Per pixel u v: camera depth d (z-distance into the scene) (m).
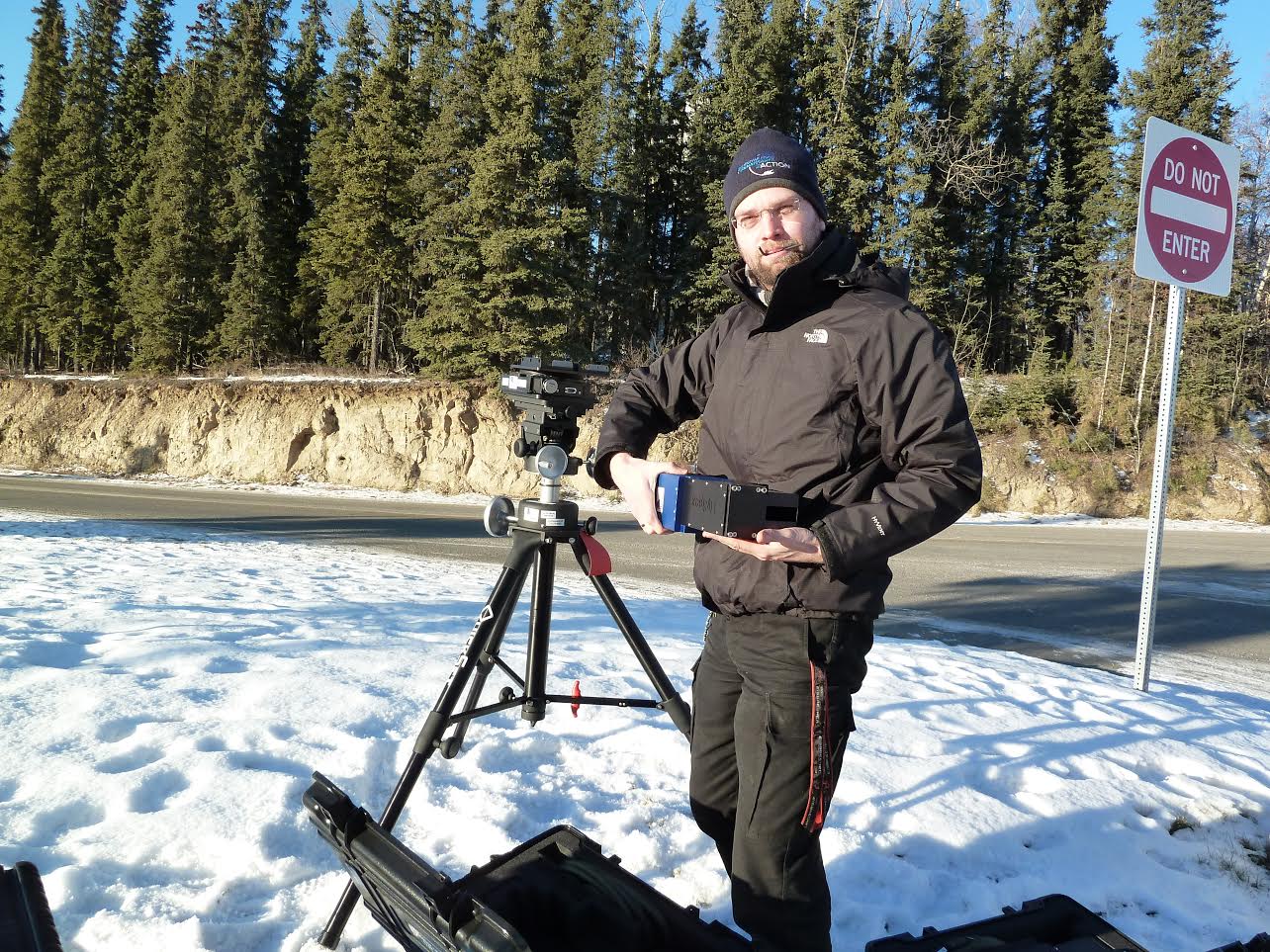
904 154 28.09
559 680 4.22
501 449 24.95
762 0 29.92
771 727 1.58
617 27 28.48
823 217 1.72
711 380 1.92
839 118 28.39
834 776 1.58
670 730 3.61
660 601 7.63
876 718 3.93
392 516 16.80
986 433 26.20
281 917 2.15
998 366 35.94
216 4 42.12
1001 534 16.61
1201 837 3.00
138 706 3.46
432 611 6.25
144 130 41.66
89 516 14.55
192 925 2.01
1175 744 3.88
